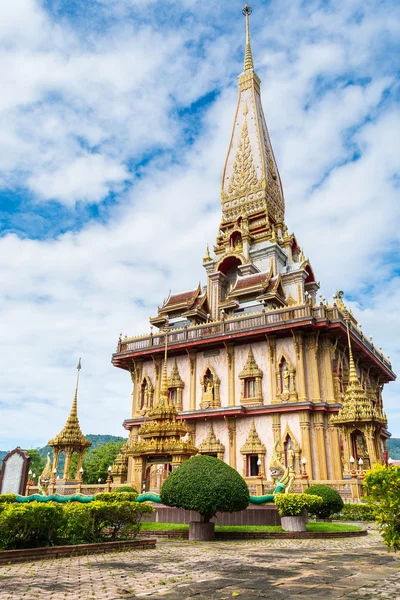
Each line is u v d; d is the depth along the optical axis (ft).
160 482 122.21
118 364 151.43
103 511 46.73
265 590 26.35
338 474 107.14
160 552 43.88
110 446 196.75
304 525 60.44
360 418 97.04
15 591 26.40
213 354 133.08
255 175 184.55
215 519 65.00
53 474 109.50
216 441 122.93
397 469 30.30
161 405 87.66
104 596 25.08
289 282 153.89
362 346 129.08
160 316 161.17
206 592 25.94
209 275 160.86
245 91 207.92
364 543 52.75
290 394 115.96
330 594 25.23
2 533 39.24
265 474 113.50
